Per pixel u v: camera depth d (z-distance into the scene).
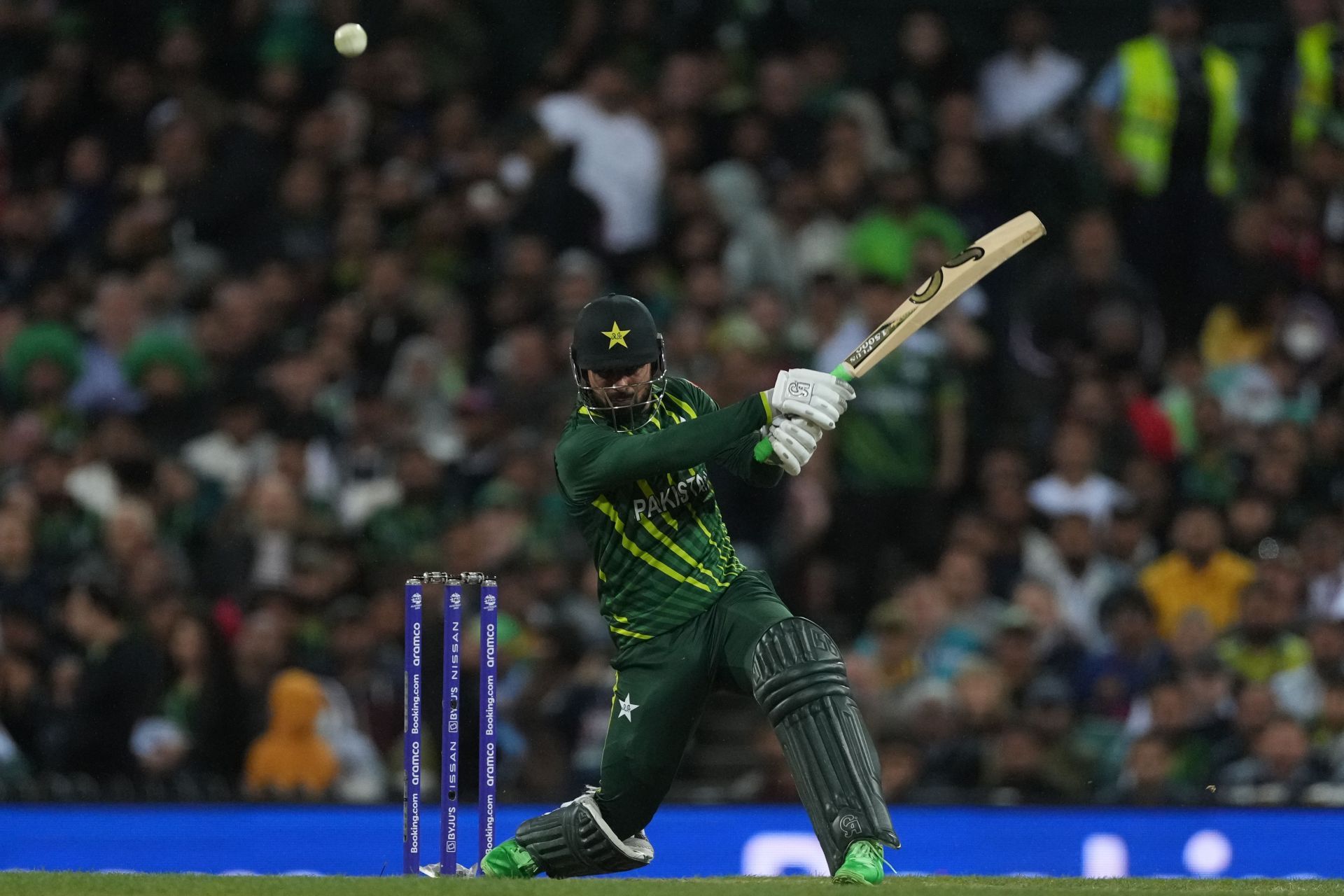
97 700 37.31
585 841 20.56
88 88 53.34
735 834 33.81
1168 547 44.16
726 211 49.03
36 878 19.95
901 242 46.88
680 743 20.14
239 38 55.66
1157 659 38.41
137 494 42.72
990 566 41.66
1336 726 37.94
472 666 36.09
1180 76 50.31
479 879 19.14
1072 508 43.59
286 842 33.53
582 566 41.06
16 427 45.47
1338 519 44.03
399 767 37.94
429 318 46.91
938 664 39.38
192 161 50.81
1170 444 45.72
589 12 53.06
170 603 38.34
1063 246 50.50
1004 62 52.84
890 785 36.09
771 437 19.77
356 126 52.09
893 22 59.53
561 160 49.25
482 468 44.03
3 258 51.47
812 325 44.91
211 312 47.78
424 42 54.53
